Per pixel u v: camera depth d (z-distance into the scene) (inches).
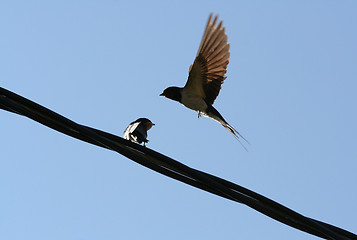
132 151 375.2
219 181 388.8
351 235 413.7
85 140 369.4
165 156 377.1
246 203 390.3
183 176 388.2
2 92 340.2
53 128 360.5
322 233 404.2
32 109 345.7
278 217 397.7
